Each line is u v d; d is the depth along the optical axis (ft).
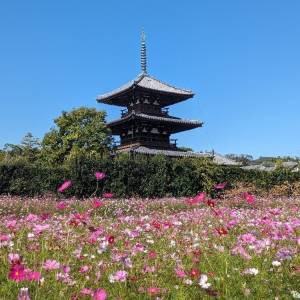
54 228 27.37
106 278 17.03
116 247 22.27
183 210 56.34
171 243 23.98
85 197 82.58
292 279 17.53
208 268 18.76
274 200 74.28
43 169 82.17
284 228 27.48
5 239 21.65
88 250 21.79
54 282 15.80
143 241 25.54
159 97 139.64
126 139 145.18
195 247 22.62
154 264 19.33
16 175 81.15
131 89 133.69
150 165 89.45
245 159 269.85
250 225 31.73
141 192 87.61
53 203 60.75
